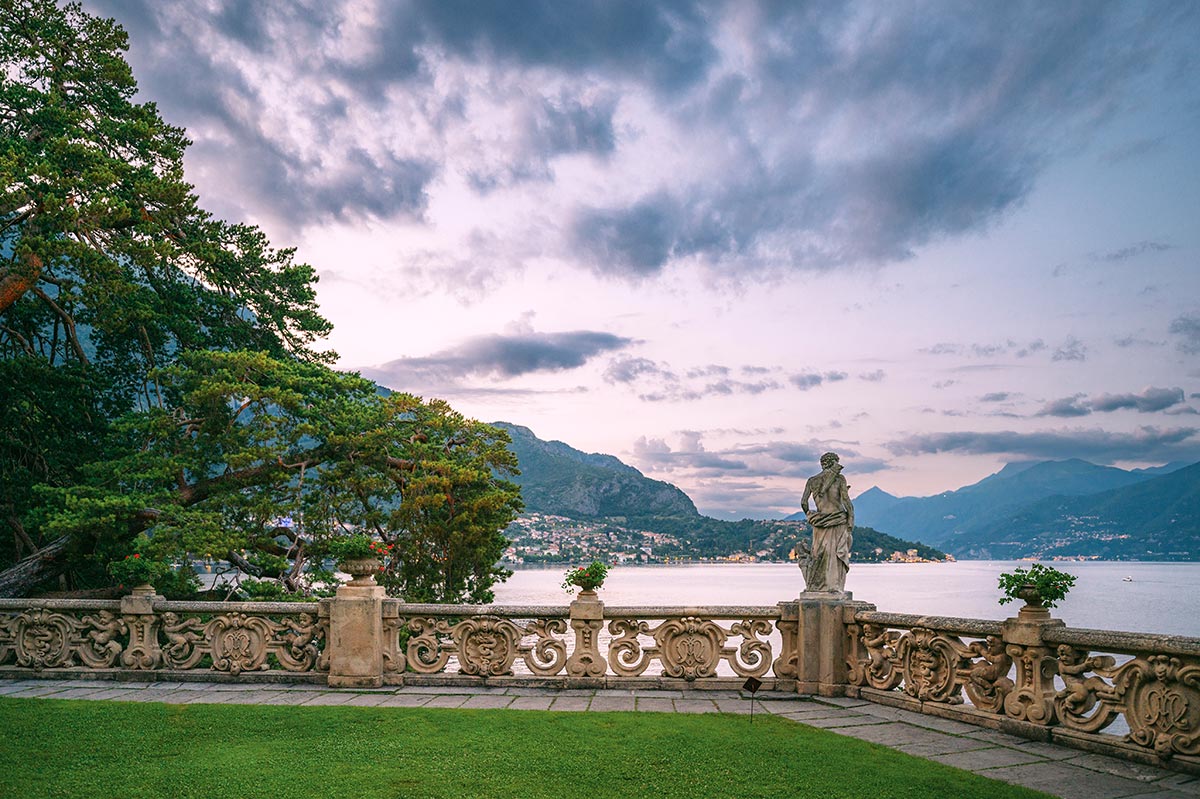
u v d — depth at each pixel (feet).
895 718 26.53
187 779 18.84
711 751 21.59
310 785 18.42
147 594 35.32
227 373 54.08
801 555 32.73
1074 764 20.94
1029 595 24.49
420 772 19.49
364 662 32.27
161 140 65.41
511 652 32.68
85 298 52.95
